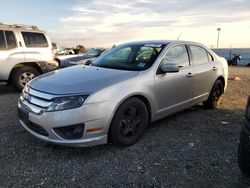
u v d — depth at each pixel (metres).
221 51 33.19
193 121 5.07
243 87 9.18
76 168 3.26
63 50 19.33
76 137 3.36
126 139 3.81
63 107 3.30
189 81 4.88
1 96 7.31
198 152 3.73
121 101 3.59
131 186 2.90
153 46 4.70
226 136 4.34
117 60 4.66
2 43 7.38
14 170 3.19
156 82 4.15
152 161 3.45
